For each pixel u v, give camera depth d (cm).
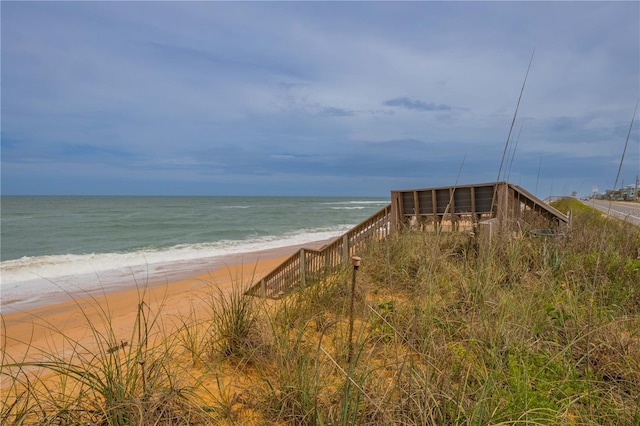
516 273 441
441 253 514
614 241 617
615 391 239
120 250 2019
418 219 719
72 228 3125
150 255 1848
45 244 2247
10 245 2200
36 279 1318
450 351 263
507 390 228
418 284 410
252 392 245
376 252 585
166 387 230
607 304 385
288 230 3222
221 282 1148
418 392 205
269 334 312
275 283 747
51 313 906
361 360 263
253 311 350
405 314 338
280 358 269
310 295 423
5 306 990
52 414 205
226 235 2817
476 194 661
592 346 285
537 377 240
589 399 221
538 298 368
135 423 194
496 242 499
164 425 205
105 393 211
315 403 192
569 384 233
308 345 291
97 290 1150
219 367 283
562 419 195
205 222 3875
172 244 2295
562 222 691
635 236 659
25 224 3425
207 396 246
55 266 1528
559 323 331
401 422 193
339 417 199
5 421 198
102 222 3672
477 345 276
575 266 464
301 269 675
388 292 447
